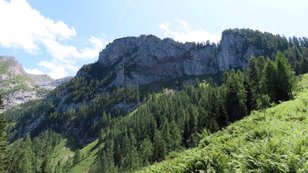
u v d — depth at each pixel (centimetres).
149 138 13550
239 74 8600
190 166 1258
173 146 9612
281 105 2948
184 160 1394
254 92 7950
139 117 16750
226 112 7569
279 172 991
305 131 1445
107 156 13700
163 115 15238
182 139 10331
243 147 1352
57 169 14288
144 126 15000
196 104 15862
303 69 14562
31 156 13212
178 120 12950
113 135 15988
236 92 7706
